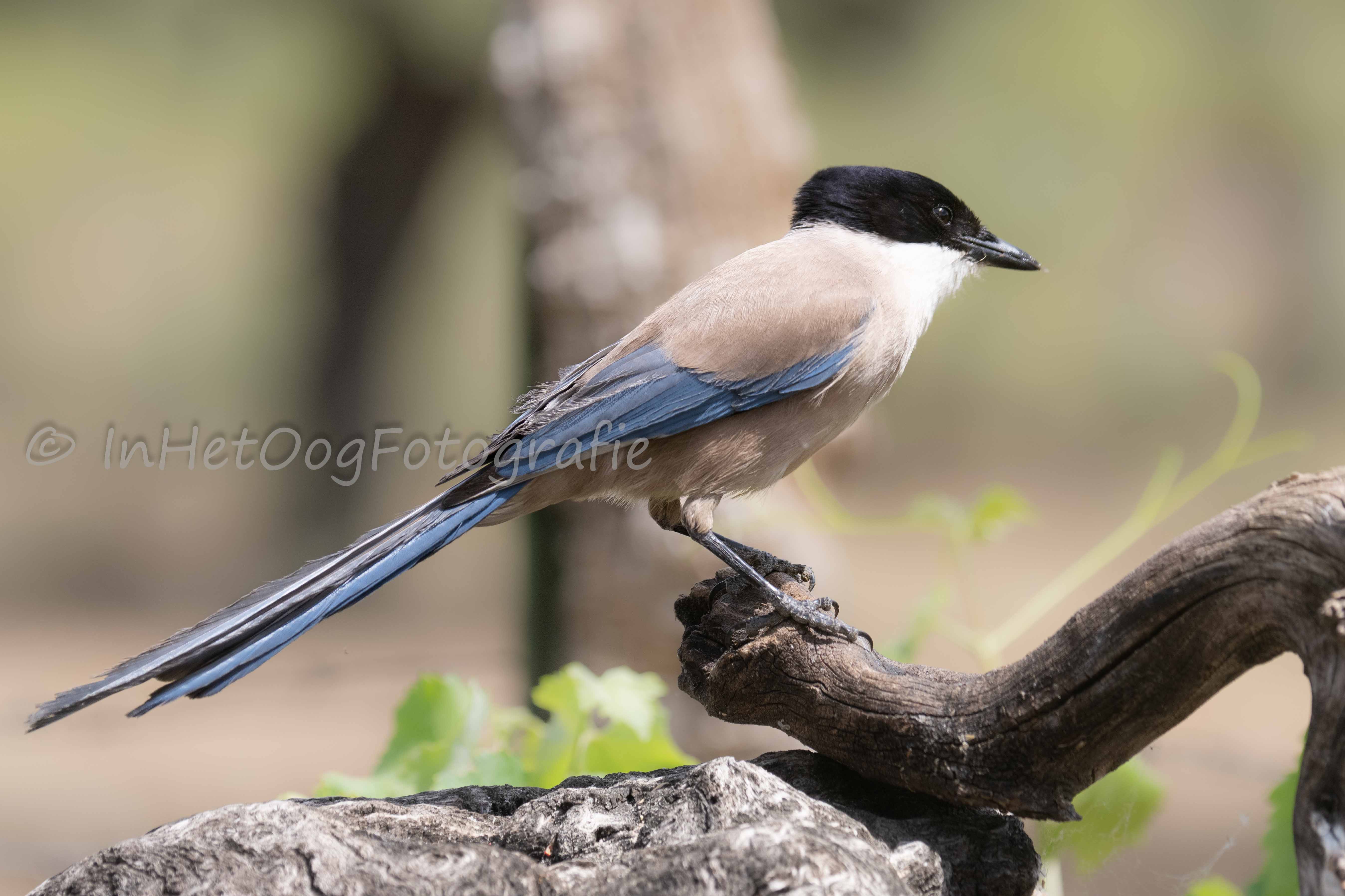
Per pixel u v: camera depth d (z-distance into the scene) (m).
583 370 6.94
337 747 15.79
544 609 10.59
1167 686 3.98
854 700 4.79
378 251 27.88
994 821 4.81
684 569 10.02
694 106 10.63
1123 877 6.95
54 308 34.47
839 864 3.73
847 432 10.87
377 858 3.92
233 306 33.75
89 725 16.59
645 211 10.53
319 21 25.39
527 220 10.85
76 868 3.98
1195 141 30.09
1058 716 4.19
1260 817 10.76
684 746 10.05
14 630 21.94
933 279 7.38
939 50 26.80
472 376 29.75
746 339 6.59
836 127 27.83
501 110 11.20
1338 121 29.16
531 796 4.96
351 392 28.25
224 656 5.32
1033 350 34.41
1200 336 33.44
